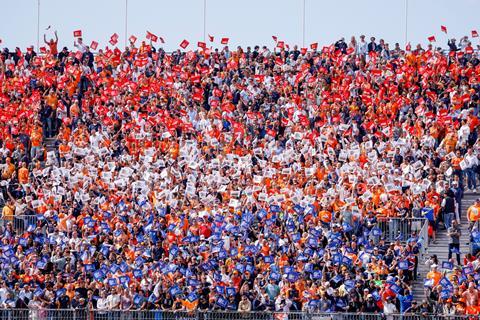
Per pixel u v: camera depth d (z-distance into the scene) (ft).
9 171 348.38
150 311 252.21
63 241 300.81
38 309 252.42
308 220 298.56
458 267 273.54
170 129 363.15
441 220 310.04
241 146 357.00
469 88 380.58
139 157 345.72
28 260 288.71
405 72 388.57
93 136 361.10
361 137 362.53
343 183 312.29
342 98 376.27
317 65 402.31
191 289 264.72
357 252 286.05
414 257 281.13
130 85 393.70
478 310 252.83
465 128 343.05
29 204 325.01
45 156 364.17
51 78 396.16
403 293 264.72
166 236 298.15
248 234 301.63
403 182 314.35
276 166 336.70
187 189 316.60
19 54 420.36
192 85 398.62
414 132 349.41
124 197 318.24
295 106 378.94
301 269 274.57
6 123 377.30
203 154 355.56
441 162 329.93
